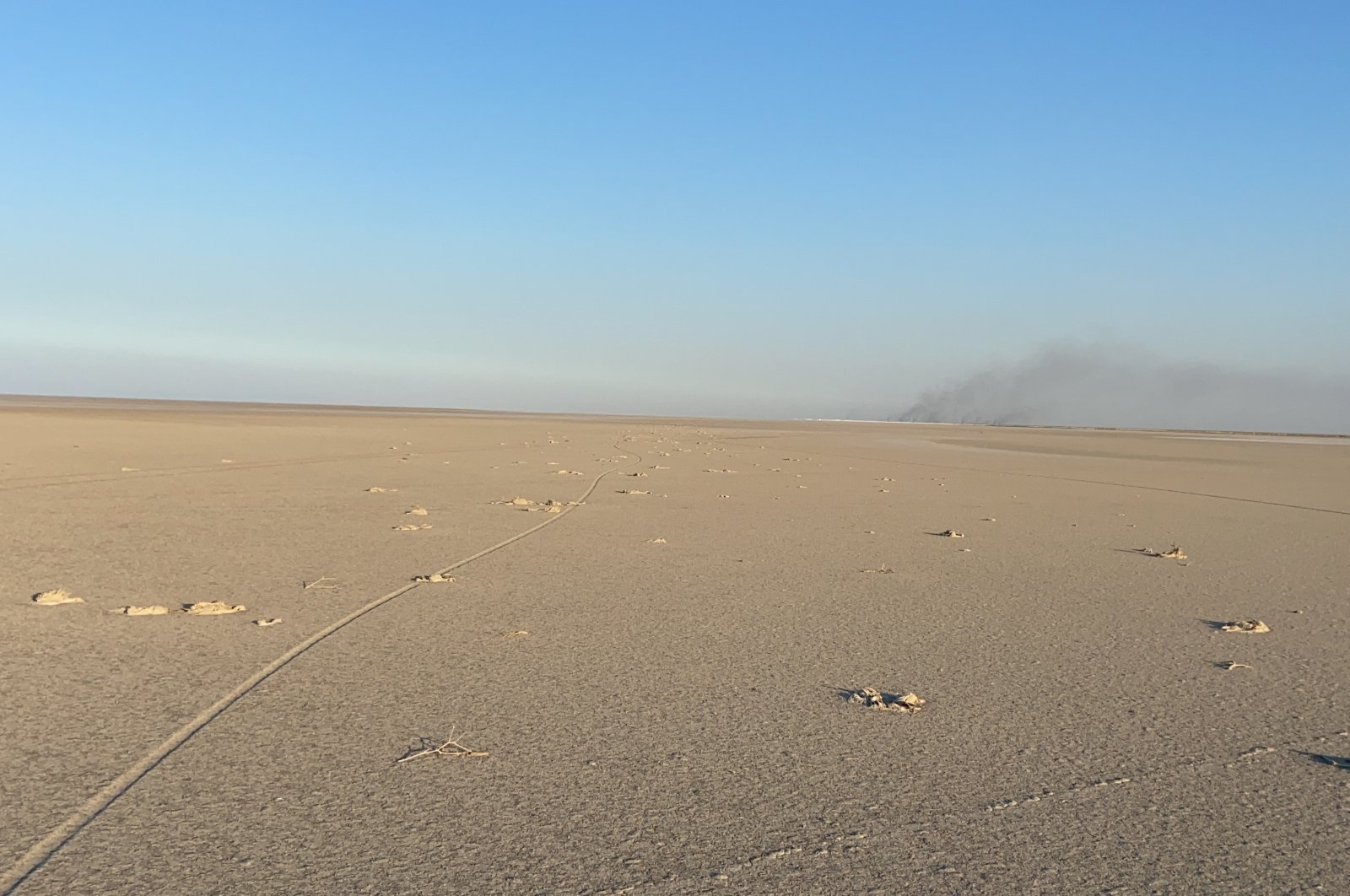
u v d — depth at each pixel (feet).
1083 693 28.04
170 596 37.32
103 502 64.64
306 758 21.48
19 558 43.98
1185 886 16.85
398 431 186.70
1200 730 25.00
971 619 37.35
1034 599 41.81
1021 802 20.21
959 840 18.35
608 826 18.48
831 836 18.35
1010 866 17.35
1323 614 40.32
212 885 15.89
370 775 20.59
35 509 60.13
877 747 23.18
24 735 22.40
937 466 138.72
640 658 30.45
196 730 23.13
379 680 27.43
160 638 31.32
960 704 26.61
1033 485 107.96
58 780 19.92
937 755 22.72
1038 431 426.92
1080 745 23.65
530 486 86.33
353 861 16.79
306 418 246.27
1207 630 36.65
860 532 61.93
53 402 467.52
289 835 17.72
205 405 458.09
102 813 18.45
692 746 22.89
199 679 27.07
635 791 20.18
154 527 54.54
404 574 43.34
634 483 92.84
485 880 16.26
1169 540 63.62
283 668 28.30
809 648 32.27
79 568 42.19
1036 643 33.88
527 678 27.94
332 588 39.70
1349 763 22.88
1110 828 19.11
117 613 34.47
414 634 32.73
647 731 23.82
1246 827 19.27
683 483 95.76
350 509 65.67
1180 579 48.34
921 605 39.78
